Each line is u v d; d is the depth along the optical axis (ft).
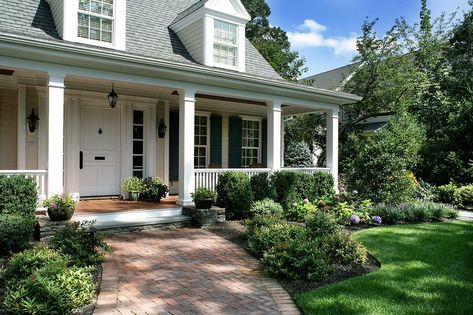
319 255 15.80
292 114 45.09
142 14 33.45
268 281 14.76
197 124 39.58
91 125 31.01
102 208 26.09
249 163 44.04
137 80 25.30
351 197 32.24
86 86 29.96
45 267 12.78
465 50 58.44
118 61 23.40
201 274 15.56
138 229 23.63
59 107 22.20
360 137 59.88
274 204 27.66
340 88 69.46
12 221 16.79
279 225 20.31
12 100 28.07
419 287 13.80
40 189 23.44
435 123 51.70
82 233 17.11
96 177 31.37
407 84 58.34
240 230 23.97
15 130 28.19
